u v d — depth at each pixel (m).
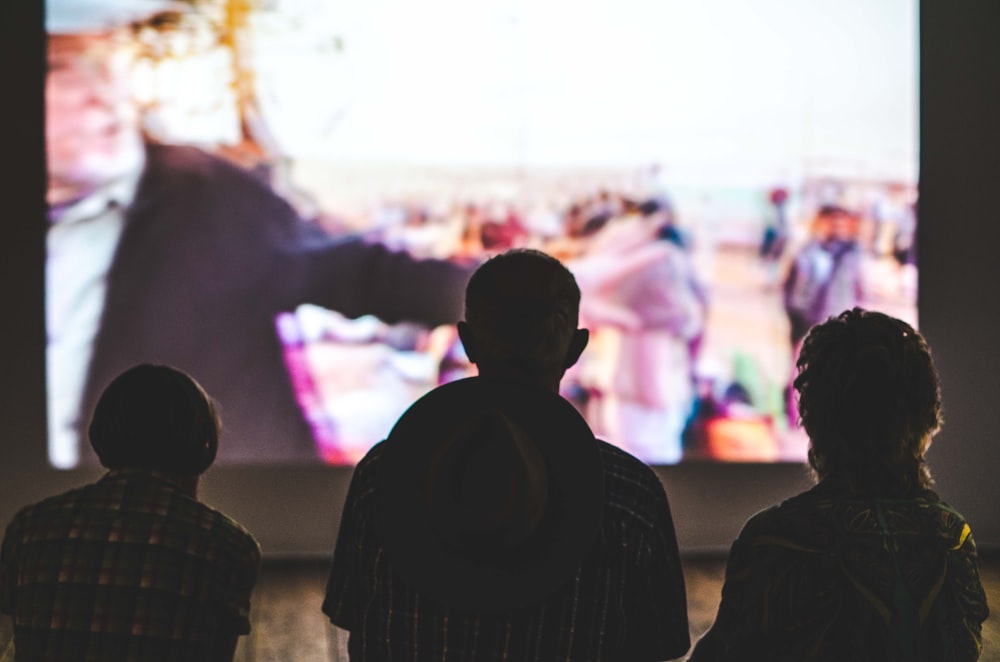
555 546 1.42
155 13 5.22
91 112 5.21
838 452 1.55
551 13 5.36
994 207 5.74
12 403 5.25
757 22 5.46
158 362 5.25
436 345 5.35
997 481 5.78
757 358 5.49
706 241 5.46
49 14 5.19
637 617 1.49
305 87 5.27
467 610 1.41
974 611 1.52
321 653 4.10
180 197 5.25
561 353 1.53
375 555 1.49
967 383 5.76
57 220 5.20
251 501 5.30
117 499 1.74
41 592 1.69
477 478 1.39
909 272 5.59
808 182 5.52
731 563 1.56
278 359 5.29
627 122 5.41
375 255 5.32
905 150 5.59
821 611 1.48
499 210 5.38
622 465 1.50
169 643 1.69
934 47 5.65
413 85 5.31
